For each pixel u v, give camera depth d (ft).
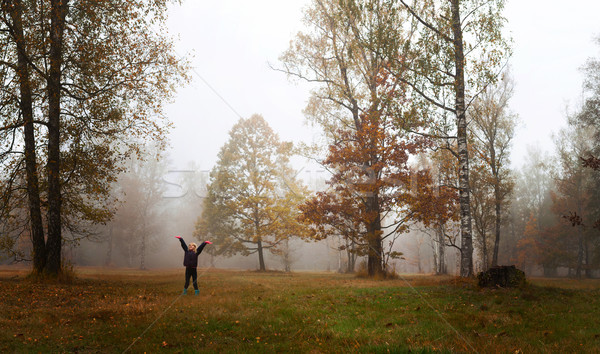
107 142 55.77
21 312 24.95
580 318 22.68
